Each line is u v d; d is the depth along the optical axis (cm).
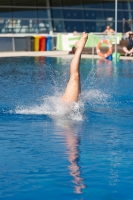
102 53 3556
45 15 5003
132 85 1944
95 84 1975
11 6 4841
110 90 1788
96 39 4153
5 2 4806
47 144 955
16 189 689
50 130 1085
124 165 809
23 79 2120
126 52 3906
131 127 1132
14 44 4684
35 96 1593
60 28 5062
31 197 659
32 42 4631
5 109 1340
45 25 5003
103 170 781
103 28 5209
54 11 5034
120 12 5269
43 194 670
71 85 1301
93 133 1061
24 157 855
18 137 1015
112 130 1096
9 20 4834
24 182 718
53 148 922
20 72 2434
